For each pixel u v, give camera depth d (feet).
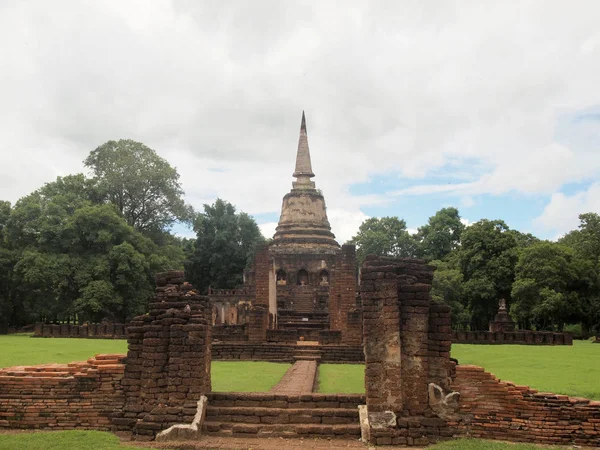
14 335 189.37
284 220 247.91
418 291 56.65
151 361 58.75
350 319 130.00
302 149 255.91
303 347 125.39
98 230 205.77
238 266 310.65
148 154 253.65
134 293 204.74
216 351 125.08
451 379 56.18
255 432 55.62
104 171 249.75
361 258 305.53
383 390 54.85
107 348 124.16
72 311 194.70
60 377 59.88
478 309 238.07
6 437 52.95
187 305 59.52
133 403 58.70
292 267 233.96
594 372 88.63
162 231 263.49
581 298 212.43
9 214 212.84
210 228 314.14
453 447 50.37
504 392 55.67
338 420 56.95
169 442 53.01
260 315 135.23
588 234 247.91
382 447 52.21
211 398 59.72
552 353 124.88
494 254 239.09
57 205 208.74
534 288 203.31
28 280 188.03
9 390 59.41
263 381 82.79
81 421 58.70
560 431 54.19
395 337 55.36
